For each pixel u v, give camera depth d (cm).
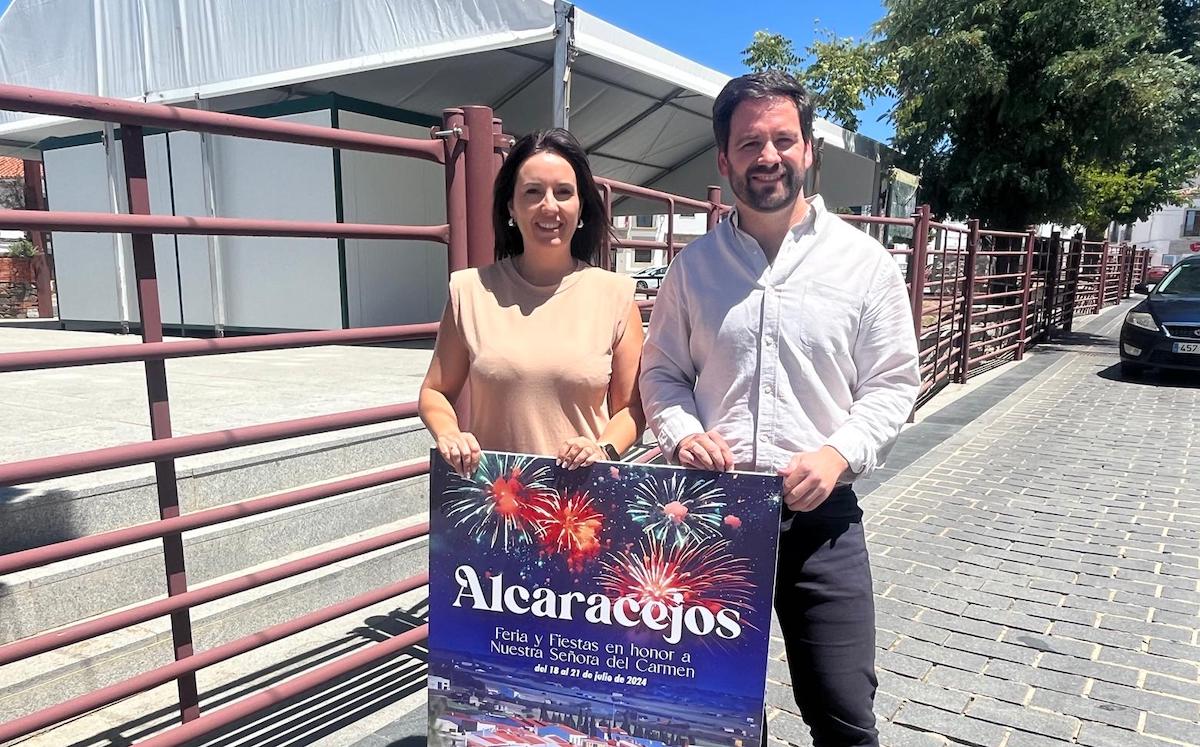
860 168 1518
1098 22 1236
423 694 288
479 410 201
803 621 180
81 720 261
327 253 958
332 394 529
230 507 226
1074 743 258
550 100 1052
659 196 446
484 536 178
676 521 167
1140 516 485
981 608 357
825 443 174
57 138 1145
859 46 2019
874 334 175
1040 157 1364
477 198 284
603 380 198
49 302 1633
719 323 179
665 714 172
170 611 217
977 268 1032
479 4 676
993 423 754
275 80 796
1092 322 1873
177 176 1050
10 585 260
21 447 364
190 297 1076
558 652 177
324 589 336
